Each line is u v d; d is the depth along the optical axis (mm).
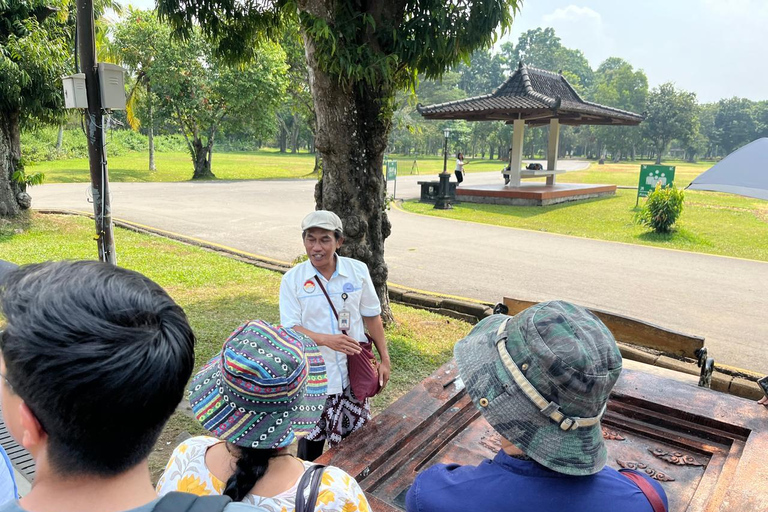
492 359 1309
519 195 17703
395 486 2158
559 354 1186
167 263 8461
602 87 77938
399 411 2559
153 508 726
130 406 742
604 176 35406
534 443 1220
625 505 1228
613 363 1221
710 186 3955
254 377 1244
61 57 10312
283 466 1340
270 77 25109
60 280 774
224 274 7902
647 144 77375
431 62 5305
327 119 5148
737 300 7734
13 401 758
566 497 1217
